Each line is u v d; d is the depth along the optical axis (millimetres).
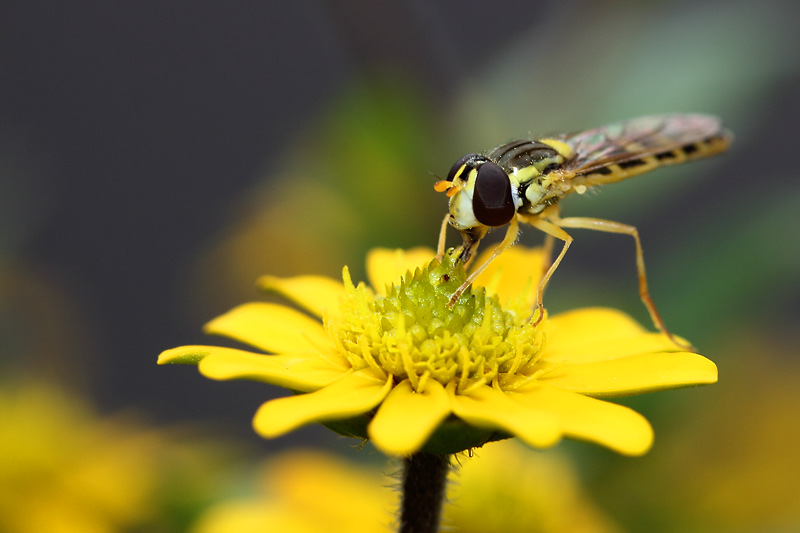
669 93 148
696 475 146
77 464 150
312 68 237
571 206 147
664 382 122
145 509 146
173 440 149
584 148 135
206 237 236
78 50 228
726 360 147
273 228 164
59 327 157
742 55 147
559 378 124
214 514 141
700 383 122
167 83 236
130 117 235
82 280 231
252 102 239
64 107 229
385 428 118
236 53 237
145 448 150
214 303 174
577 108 151
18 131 178
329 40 232
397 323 124
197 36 236
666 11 151
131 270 233
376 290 133
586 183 135
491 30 203
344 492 142
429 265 127
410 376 122
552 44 153
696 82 147
